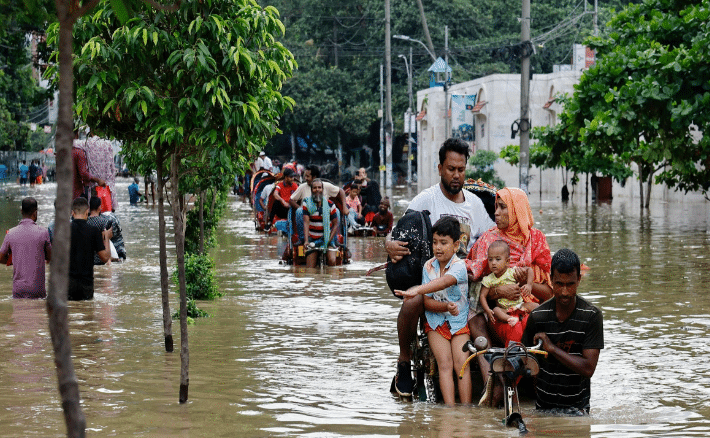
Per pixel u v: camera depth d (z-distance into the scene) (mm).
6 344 10977
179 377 9461
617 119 26047
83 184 18844
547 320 8281
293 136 96188
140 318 13102
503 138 62812
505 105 62656
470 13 88062
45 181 93938
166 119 9430
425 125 79938
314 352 10914
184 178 16750
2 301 14547
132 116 10031
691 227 30625
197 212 20500
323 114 90688
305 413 8125
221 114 9359
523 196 9359
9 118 71250
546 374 8352
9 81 45625
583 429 7621
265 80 10078
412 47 90188
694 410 8273
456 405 8711
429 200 9633
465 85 69562
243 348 11078
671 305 14438
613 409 8359
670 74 26109
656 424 7797
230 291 16344
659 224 32125
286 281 17859
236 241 26906
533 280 9305
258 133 9727
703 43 25188
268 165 42219
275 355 10688
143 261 20766
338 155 94875
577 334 8195
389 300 15266
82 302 14586
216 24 9117
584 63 58656
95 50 9148
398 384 8891
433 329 8969
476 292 9250
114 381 9219
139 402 8391
